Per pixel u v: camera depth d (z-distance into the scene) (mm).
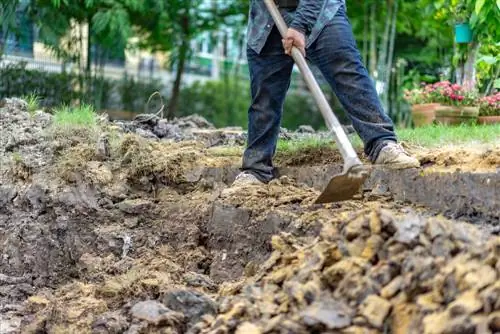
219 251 4922
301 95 17047
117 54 11938
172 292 4031
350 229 3568
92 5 11062
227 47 16703
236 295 3930
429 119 7785
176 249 5199
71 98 11484
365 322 3184
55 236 5586
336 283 3441
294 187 5113
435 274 3184
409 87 11656
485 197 4133
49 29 11039
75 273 5449
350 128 8172
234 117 16219
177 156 5832
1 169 6133
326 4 5039
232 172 5629
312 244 3783
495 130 5793
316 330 3252
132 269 4945
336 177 4238
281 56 5258
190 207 5344
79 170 5785
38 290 5344
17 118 6797
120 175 5812
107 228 5473
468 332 2879
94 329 4156
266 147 5391
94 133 6277
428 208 4426
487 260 3102
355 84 5004
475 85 7820
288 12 5219
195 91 16031
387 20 10805
